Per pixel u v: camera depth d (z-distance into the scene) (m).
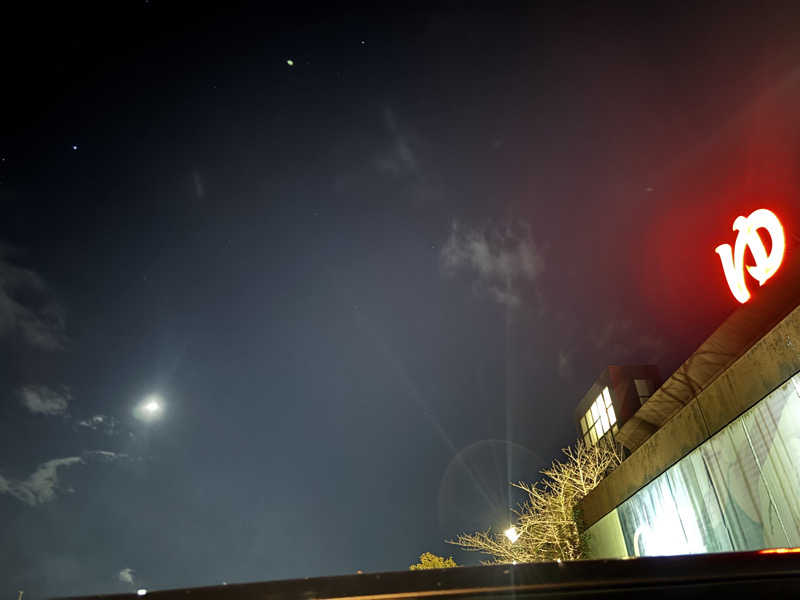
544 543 16.31
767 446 6.66
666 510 9.23
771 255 9.60
